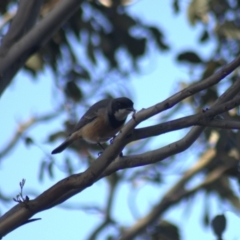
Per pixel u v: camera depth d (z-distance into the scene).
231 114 11.10
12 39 8.48
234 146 11.17
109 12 12.26
